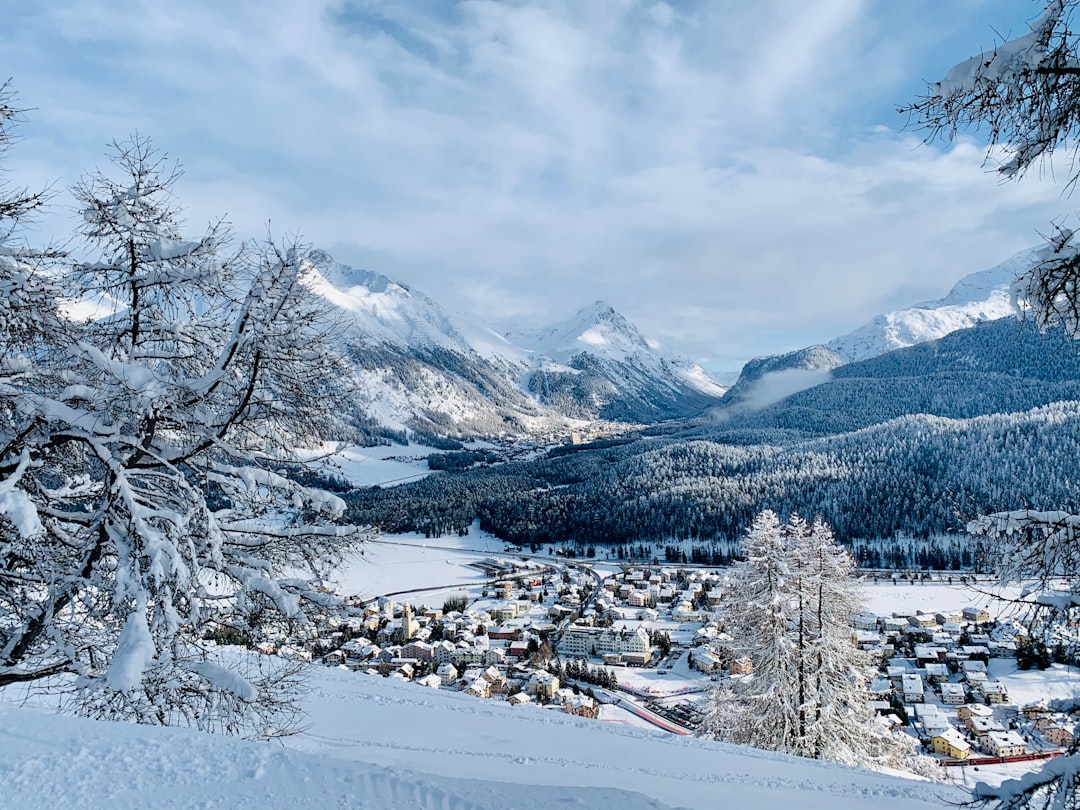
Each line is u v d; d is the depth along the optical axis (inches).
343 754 418.0
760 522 802.2
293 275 305.1
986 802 208.5
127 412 299.1
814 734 729.6
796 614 755.4
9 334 293.7
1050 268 196.9
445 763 421.7
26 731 259.0
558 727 601.3
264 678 379.2
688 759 511.2
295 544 356.5
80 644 311.6
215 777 235.3
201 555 323.0
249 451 336.2
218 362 312.3
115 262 333.1
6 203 292.0
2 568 303.6
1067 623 215.0
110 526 286.4
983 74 189.8
